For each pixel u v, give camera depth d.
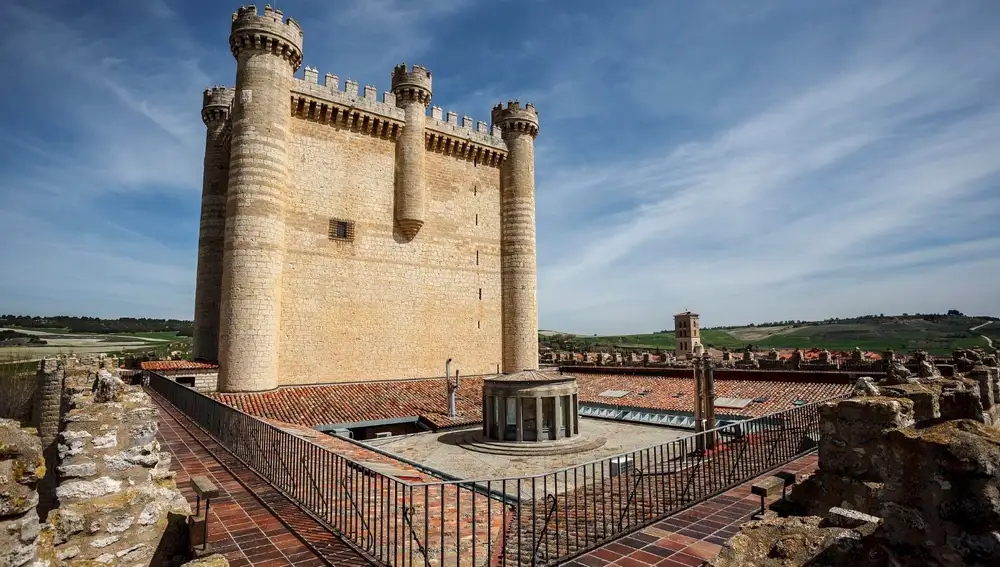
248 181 29.56
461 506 11.43
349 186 34.97
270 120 30.42
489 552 7.44
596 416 32.34
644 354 40.44
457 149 40.88
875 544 4.73
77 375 13.65
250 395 28.19
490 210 42.94
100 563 7.06
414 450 24.25
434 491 12.85
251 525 9.42
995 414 12.91
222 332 29.06
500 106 44.28
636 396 33.47
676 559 7.67
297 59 32.38
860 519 5.18
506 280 42.84
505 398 24.66
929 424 4.96
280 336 31.34
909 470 4.52
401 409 30.23
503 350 42.44
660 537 8.48
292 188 32.62
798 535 5.29
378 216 36.16
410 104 37.56
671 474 12.94
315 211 33.38
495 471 20.17
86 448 7.29
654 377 37.44
